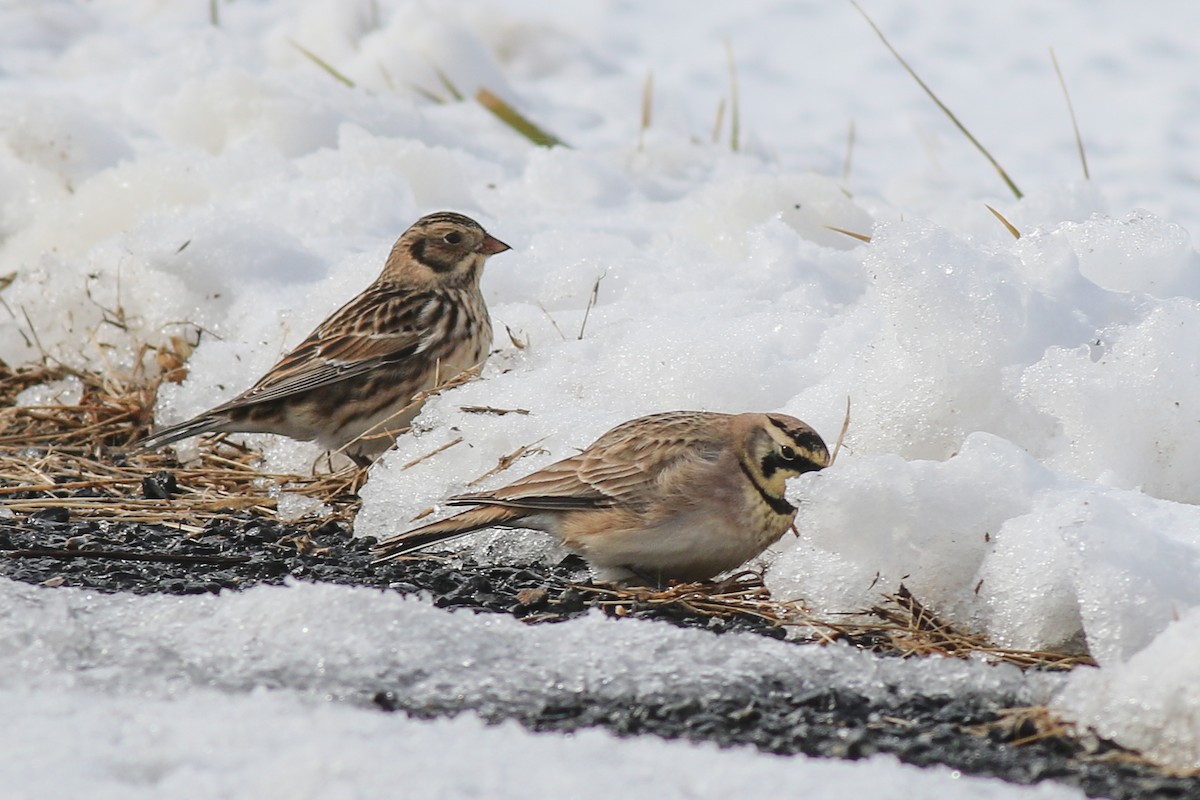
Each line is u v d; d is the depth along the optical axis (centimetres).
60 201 1686
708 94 2745
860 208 1559
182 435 1225
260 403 1230
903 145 2523
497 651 795
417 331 1249
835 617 890
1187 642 725
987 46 3077
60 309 1469
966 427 1054
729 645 809
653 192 1859
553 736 671
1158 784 665
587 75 2734
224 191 1659
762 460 938
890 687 773
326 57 2489
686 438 952
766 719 732
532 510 969
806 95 2780
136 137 1886
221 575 980
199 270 1441
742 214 1546
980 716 743
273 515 1149
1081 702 730
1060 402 1027
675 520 938
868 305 1285
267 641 794
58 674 754
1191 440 1018
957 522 898
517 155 1962
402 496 1092
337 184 1633
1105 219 1229
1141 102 2784
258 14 2734
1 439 1303
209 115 1858
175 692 739
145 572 981
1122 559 813
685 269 1388
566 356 1209
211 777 599
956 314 1066
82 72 2414
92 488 1197
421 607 826
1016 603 854
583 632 818
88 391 1404
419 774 606
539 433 1100
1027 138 2597
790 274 1362
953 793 617
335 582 966
